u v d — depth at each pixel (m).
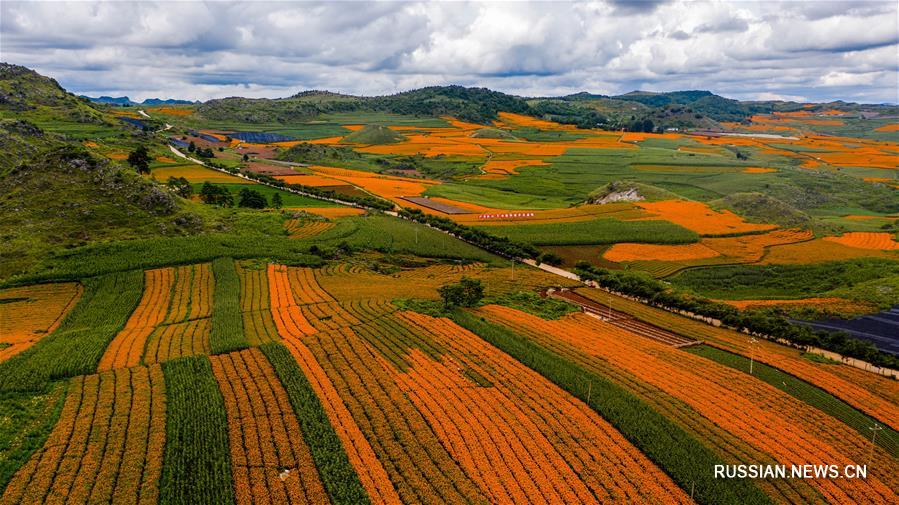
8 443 50.69
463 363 68.88
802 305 98.00
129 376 62.72
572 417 56.81
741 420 57.97
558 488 46.25
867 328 87.00
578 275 116.62
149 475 46.97
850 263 122.00
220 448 50.44
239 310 85.69
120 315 83.12
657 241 138.00
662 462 49.84
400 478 47.03
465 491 45.56
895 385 66.94
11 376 61.75
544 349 74.12
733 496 45.94
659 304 97.31
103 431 52.28
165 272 101.50
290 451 50.34
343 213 159.50
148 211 123.56
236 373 64.12
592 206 174.38
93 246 105.81
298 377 62.81
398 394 60.25
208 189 152.88
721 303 93.50
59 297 90.00
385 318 83.12
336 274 109.00
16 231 106.12
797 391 65.19
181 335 75.38
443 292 90.69
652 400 61.47
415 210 164.50
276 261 112.94
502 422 55.56
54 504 43.41
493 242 136.50
